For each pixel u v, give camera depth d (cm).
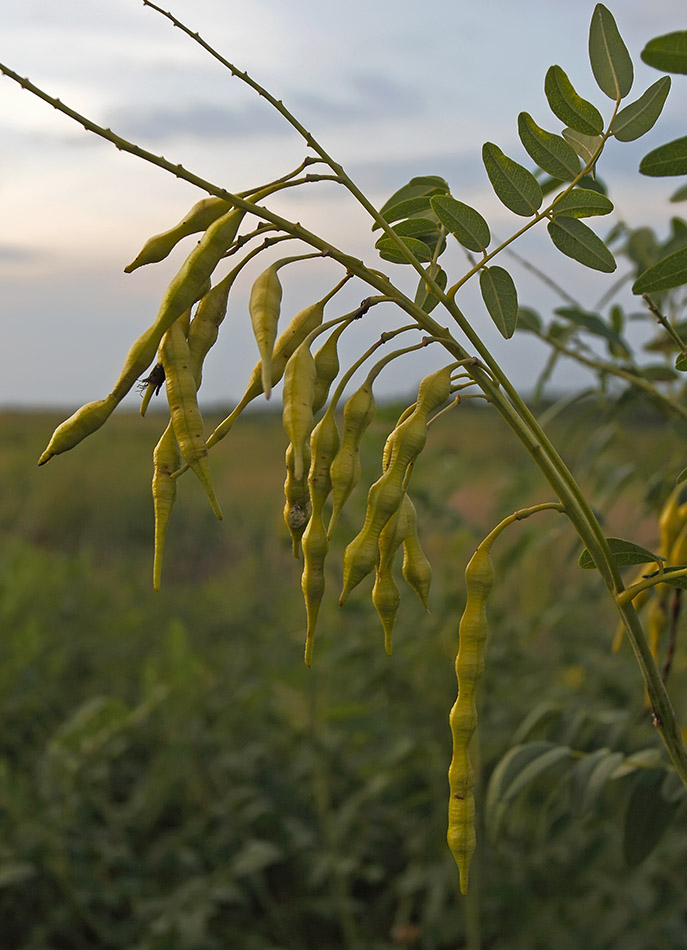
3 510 288
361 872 96
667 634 48
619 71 36
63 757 88
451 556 92
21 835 84
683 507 45
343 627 105
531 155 37
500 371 35
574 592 114
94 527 289
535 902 84
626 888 79
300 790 106
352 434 33
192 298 33
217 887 85
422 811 103
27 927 87
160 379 35
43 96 32
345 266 34
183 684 98
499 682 99
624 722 52
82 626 159
